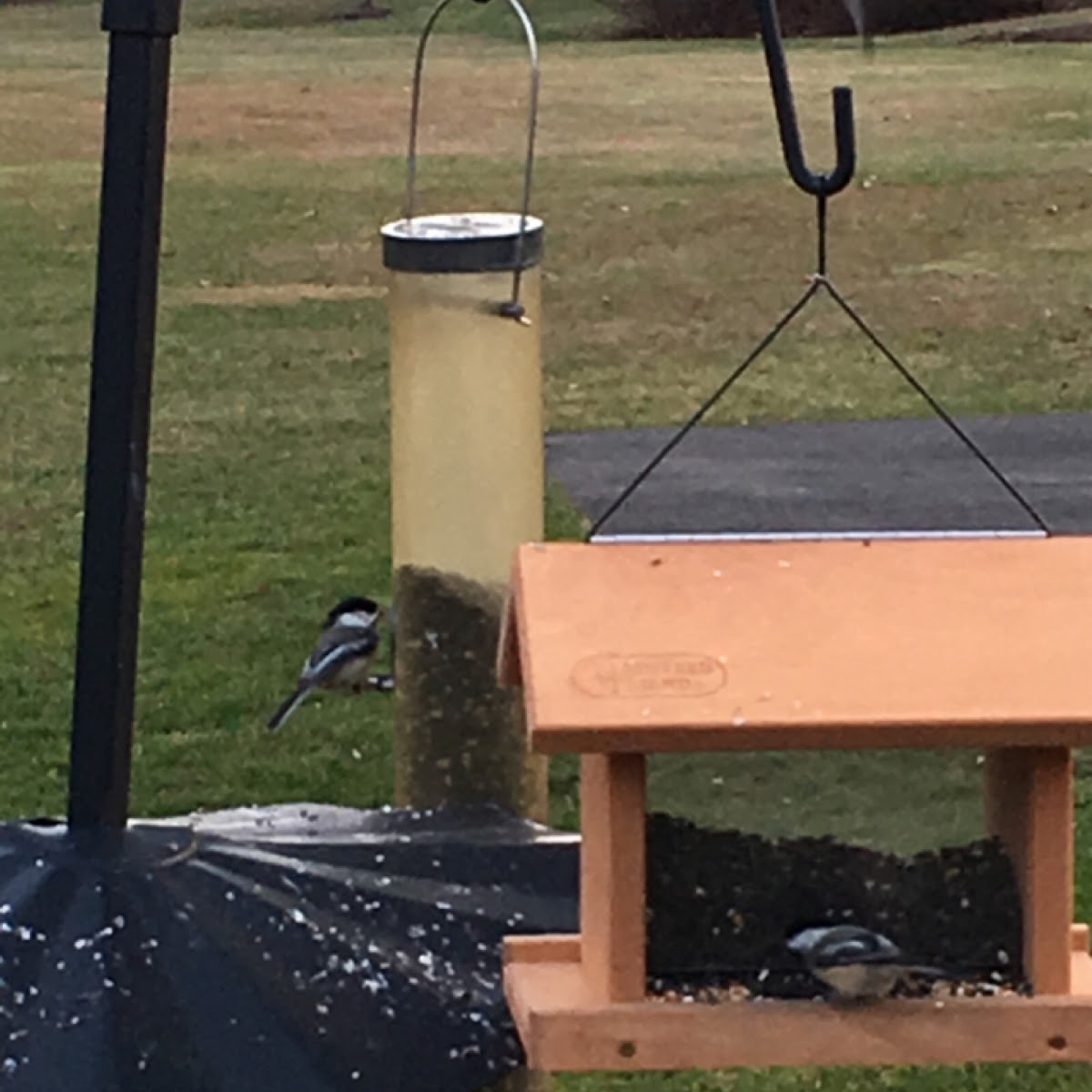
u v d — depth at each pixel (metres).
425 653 4.63
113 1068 3.22
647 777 3.21
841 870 3.27
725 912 3.24
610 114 23.53
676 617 3.12
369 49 29.25
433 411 4.55
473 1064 3.35
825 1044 3.12
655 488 10.96
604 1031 3.10
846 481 11.14
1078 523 10.35
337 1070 3.28
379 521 9.95
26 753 7.22
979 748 3.15
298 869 3.80
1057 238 17.53
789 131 3.29
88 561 3.63
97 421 3.54
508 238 4.50
